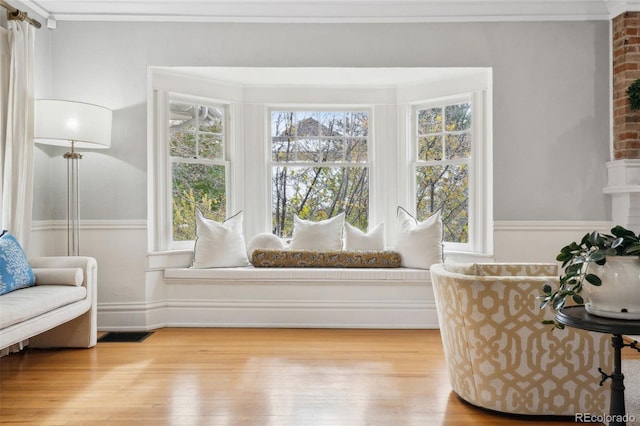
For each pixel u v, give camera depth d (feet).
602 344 8.25
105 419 8.43
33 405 9.05
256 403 9.13
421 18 15.01
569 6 14.84
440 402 9.22
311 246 16.44
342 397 9.45
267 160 17.78
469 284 8.41
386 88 17.58
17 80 12.59
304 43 15.08
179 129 16.19
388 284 15.14
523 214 15.10
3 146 12.52
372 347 12.91
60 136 12.83
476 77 15.72
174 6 14.78
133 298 14.87
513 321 8.29
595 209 15.10
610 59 15.05
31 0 13.84
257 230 17.57
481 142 15.62
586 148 15.08
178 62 14.98
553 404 8.34
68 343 12.80
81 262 12.59
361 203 18.03
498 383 8.45
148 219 15.01
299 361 11.68
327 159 17.89
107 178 14.89
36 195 14.12
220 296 15.29
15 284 11.03
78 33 14.88
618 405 6.23
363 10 14.96
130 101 14.90
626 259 6.11
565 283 6.51
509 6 14.85
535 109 15.08
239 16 14.98
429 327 15.10
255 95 17.49
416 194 17.46
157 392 9.69
